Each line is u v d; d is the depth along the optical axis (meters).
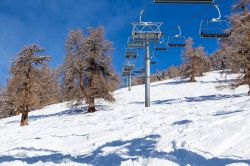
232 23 30.16
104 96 34.88
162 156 8.41
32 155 11.12
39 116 39.94
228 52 29.97
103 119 22.66
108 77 35.97
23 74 33.88
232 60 29.95
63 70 35.56
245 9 30.86
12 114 57.28
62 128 20.30
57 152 11.59
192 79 62.25
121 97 47.19
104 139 12.76
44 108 47.81
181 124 12.93
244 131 9.22
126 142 11.41
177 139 9.91
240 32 29.58
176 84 61.03
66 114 36.97
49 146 13.01
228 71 30.77
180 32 22.67
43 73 35.09
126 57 40.56
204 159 7.73
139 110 25.38
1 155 11.47
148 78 30.00
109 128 15.82
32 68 34.31
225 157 7.64
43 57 34.84
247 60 29.41
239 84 30.67
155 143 10.50
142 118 17.89
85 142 12.89
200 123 11.82
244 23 30.02
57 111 41.97
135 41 26.27
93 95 34.62
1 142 17.69
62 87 35.97
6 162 10.13
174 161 8.02
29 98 33.28
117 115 24.06
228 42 30.09
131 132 13.09
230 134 9.19
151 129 12.81
